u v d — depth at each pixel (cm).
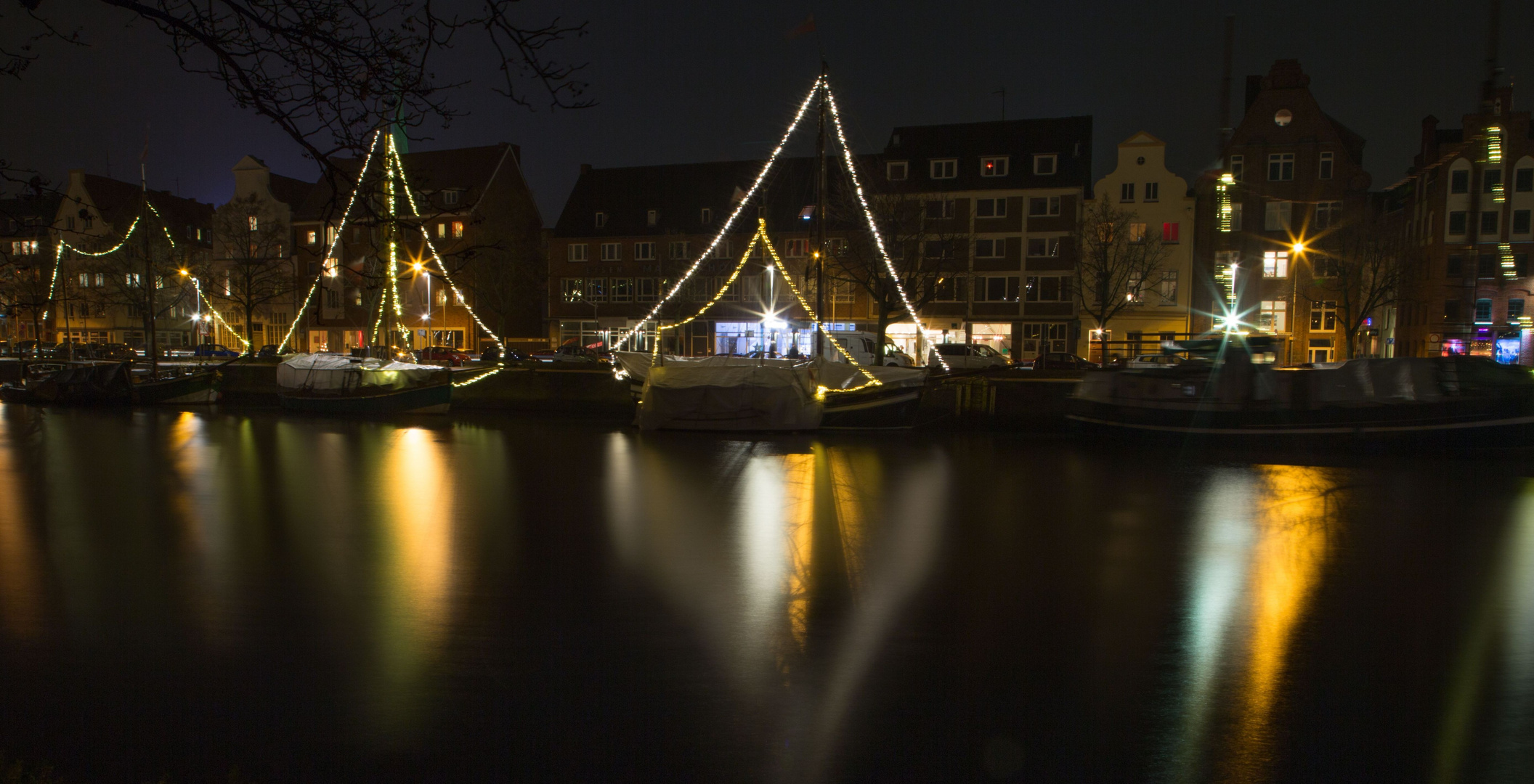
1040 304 5641
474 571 1115
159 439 2589
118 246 4594
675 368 2819
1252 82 5788
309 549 1225
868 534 1349
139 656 811
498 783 586
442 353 5250
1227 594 1027
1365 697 725
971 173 5731
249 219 5981
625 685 746
